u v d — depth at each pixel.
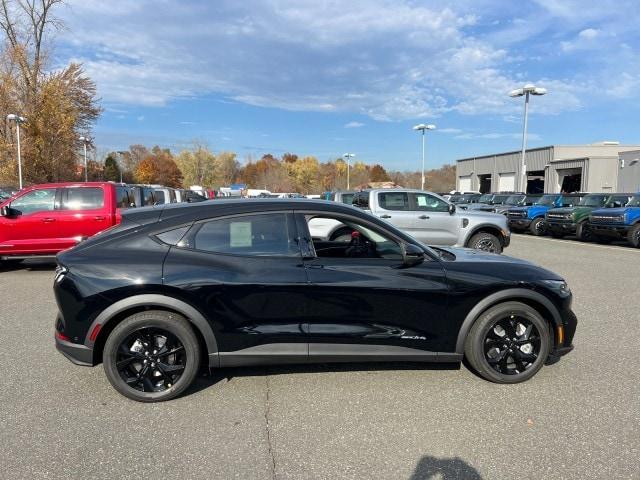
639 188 31.69
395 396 3.63
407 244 3.74
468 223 10.30
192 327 3.54
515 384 3.85
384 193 10.40
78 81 35.81
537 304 3.91
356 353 3.64
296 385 3.82
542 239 17.41
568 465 2.74
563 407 3.46
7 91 30.66
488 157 53.66
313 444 2.96
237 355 3.54
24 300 6.76
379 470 2.69
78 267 3.43
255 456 2.83
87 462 2.76
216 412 3.38
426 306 3.69
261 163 92.75
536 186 47.16
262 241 3.64
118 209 9.32
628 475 2.64
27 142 30.53
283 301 3.53
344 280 3.58
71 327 3.42
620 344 4.84
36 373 4.04
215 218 3.64
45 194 9.02
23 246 8.85
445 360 3.79
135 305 3.39
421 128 39.66
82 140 36.41
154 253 3.51
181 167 79.12
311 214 3.75
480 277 3.74
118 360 3.47
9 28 32.91
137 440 2.99
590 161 36.19
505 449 2.91
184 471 2.68
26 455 2.82
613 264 10.48
